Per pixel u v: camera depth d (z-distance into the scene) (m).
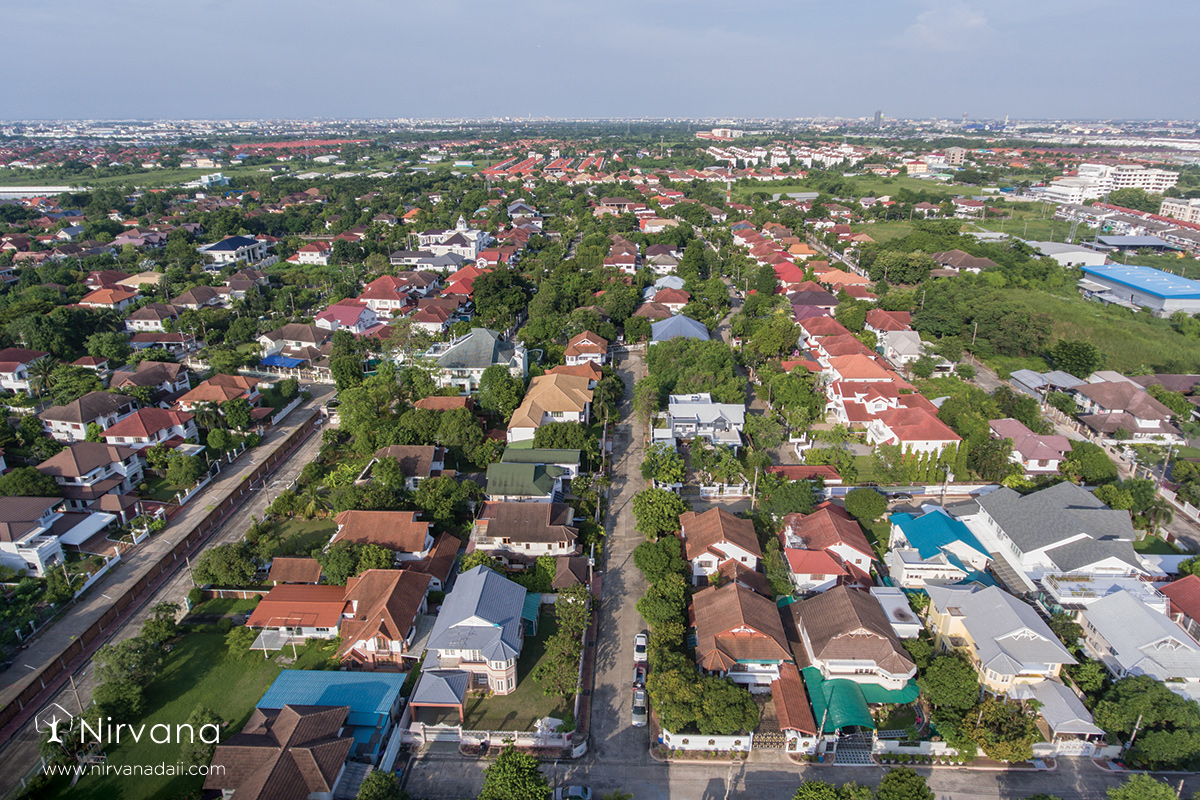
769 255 196.62
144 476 96.69
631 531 84.44
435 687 58.31
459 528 82.44
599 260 189.88
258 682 62.47
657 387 111.69
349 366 117.69
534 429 98.81
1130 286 171.50
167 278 172.88
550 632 68.38
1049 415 115.31
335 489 87.50
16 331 130.25
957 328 144.38
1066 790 52.56
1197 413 112.44
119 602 71.06
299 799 48.09
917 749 55.28
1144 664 58.31
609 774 54.06
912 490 91.69
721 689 55.78
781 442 103.88
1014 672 57.28
